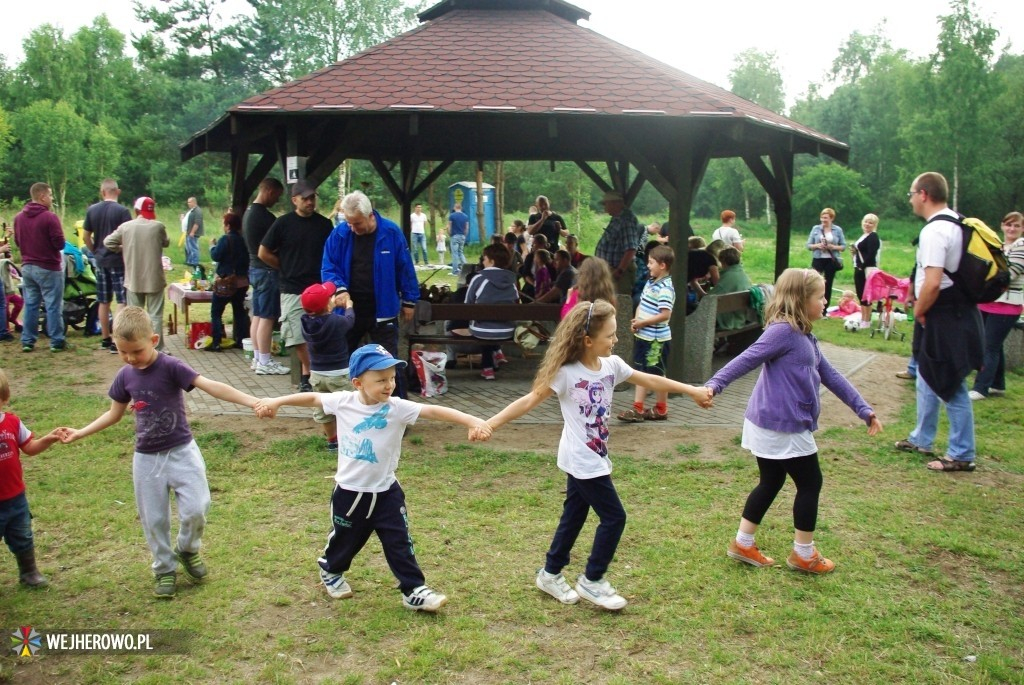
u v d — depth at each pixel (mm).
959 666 3490
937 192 5945
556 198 39219
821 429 7172
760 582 4219
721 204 74875
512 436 6887
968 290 5797
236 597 4027
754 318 10320
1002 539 4840
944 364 5965
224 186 37812
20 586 4109
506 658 3498
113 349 10484
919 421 6465
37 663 3439
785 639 3688
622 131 8312
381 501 3816
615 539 3854
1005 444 6781
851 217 62875
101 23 55750
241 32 35406
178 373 3861
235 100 35031
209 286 11922
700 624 3799
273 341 10742
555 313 8234
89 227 10281
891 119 67938
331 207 37250
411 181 13250
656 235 13773
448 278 20234
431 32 9094
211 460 6090
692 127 7922
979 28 48188
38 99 47844
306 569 4340
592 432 3844
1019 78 54938
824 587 4180
